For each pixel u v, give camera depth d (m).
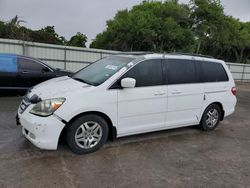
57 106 3.89
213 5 34.31
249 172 4.03
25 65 8.84
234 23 37.38
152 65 4.89
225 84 6.09
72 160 4.00
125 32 30.06
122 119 4.54
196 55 5.75
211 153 4.72
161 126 5.09
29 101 4.13
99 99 4.21
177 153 4.60
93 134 4.30
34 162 3.86
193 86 5.45
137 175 3.70
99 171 3.73
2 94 8.88
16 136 4.89
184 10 33.25
